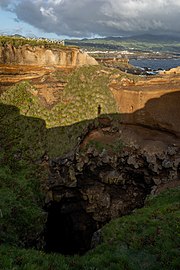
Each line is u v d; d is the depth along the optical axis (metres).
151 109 41.62
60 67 47.69
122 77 46.47
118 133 42.25
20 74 44.75
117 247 17.22
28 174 36.00
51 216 37.16
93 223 38.38
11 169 35.94
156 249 16.34
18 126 40.72
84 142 40.44
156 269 14.93
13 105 42.47
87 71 47.94
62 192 37.94
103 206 37.72
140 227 19.33
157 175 36.47
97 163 38.53
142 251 16.58
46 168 37.59
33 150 38.62
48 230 35.75
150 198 29.64
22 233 27.41
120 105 44.41
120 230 19.56
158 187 35.34
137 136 41.06
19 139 39.41
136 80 45.38
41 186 35.88
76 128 41.19
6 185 33.00
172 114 40.44
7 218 27.58
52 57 46.72
